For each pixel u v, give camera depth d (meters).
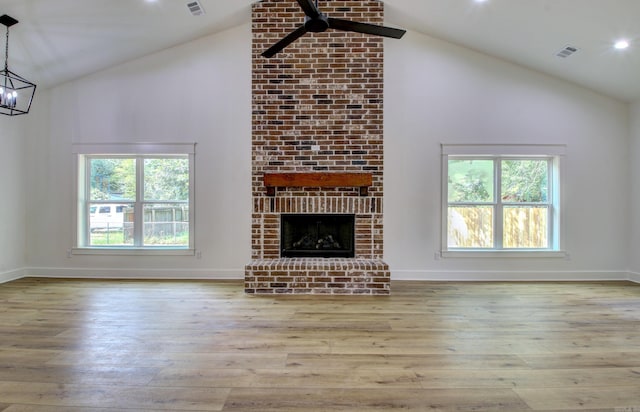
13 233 4.62
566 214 4.71
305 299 3.72
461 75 4.70
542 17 3.62
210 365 2.21
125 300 3.66
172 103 4.73
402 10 4.25
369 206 4.20
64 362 2.24
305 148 4.23
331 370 2.15
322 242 4.37
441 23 4.29
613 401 1.83
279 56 4.23
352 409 1.75
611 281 4.62
